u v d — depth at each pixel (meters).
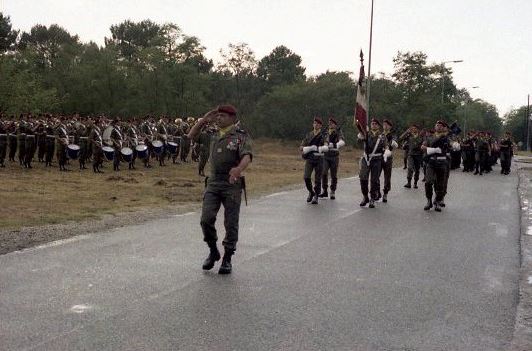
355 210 12.98
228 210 7.05
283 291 6.30
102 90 68.44
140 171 22.30
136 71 69.69
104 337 4.80
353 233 9.98
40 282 6.38
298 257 7.98
